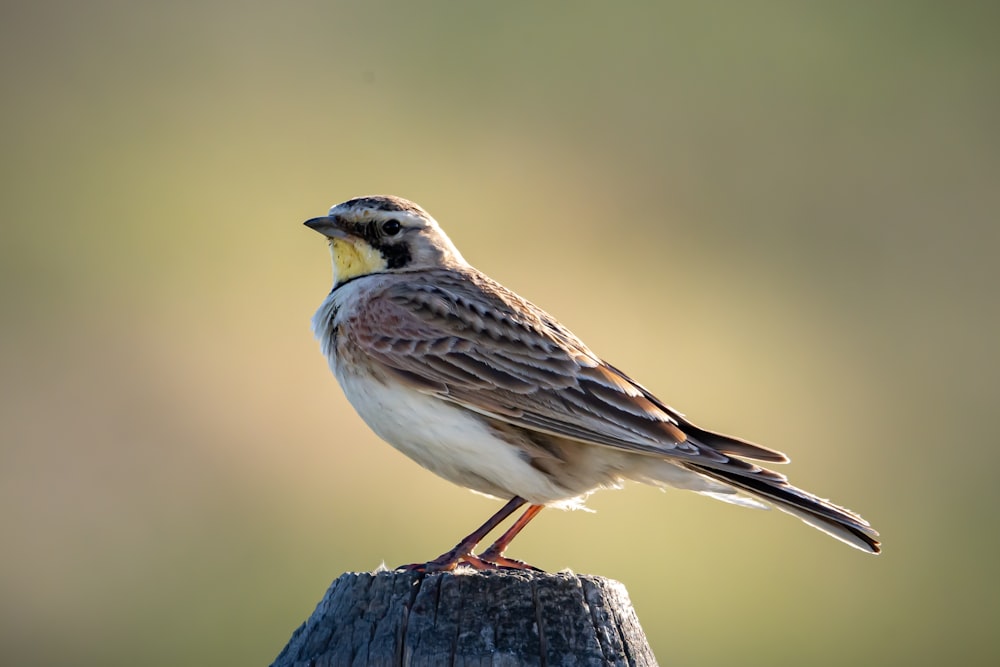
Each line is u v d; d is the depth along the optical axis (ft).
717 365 61.26
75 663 49.55
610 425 24.84
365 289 26.84
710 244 69.72
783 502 23.85
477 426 25.22
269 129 78.02
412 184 71.61
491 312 26.00
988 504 57.88
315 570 50.26
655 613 50.70
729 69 85.30
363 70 83.82
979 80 84.99
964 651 51.11
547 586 20.01
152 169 73.97
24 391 58.75
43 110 80.28
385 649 19.56
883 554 54.85
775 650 49.85
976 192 75.92
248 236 68.13
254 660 48.37
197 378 58.70
